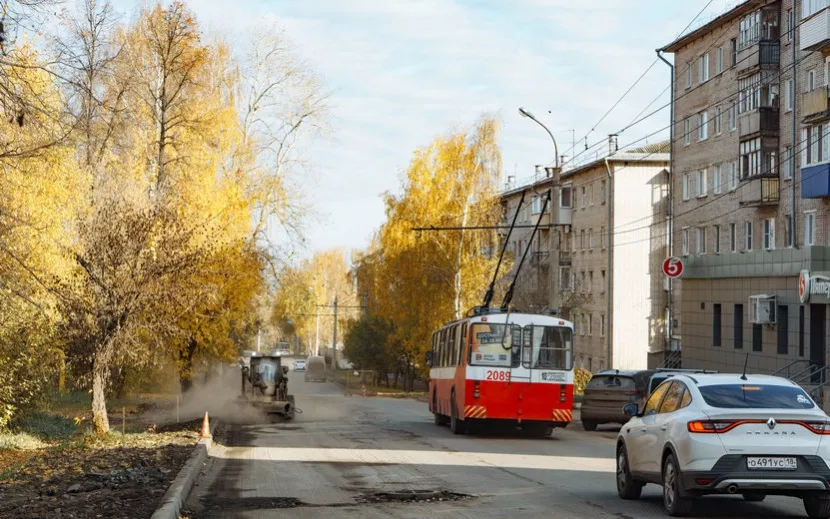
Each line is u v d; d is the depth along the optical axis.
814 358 41.00
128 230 24.61
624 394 30.55
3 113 14.44
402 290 62.06
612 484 15.55
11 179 22.58
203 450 19.56
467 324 27.61
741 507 12.83
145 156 35.75
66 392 39.97
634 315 67.25
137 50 37.69
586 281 72.75
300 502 13.29
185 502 13.21
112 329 24.53
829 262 41.12
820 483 11.19
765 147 46.34
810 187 41.00
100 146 27.84
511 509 12.59
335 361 123.75
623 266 67.31
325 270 141.50
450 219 59.94
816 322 41.16
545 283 74.75
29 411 27.30
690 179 56.12
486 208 60.19
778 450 11.23
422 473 17.02
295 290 47.00
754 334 46.34
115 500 12.77
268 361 36.62
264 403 35.16
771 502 13.37
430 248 60.59
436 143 60.94
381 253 64.19
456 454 21.09
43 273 23.36
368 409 46.84
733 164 50.84
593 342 70.94
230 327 37.81
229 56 46.59
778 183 46.09
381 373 93.44
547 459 20.06
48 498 13.45
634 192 67.62
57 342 25.20
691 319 53.78
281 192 45.09
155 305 25.08
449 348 30.61
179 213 33.56
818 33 40.06
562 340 27.50
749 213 49.03
